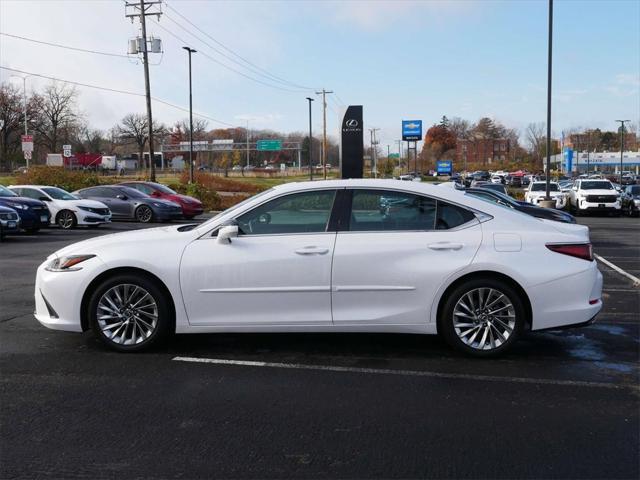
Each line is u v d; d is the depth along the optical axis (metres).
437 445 3.74
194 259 5.41
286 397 4.55
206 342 6.03
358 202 5.49
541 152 107.94
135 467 3.46
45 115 87.56
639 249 15.02
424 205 5.49
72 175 31.98
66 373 5.09
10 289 8.94
